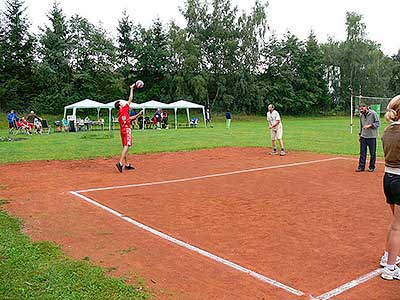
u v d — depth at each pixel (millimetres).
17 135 26047
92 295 3516
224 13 55594
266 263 4324
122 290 3621
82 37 53156
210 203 7062
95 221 5930
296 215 6273
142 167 11547
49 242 4934
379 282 3863
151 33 58094
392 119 4051
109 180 9406
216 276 3986
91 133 27750
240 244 4934
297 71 65562
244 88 56719
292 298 3518
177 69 55188
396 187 3928
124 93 54562
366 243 4973
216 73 57000
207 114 43250
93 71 53094
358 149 16266
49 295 3488
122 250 4719
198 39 55000
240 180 9375
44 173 10445
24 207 6750
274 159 13328
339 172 10555
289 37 65875
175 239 5121
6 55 49594
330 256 4531
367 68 68375
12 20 50844
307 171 10711
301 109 66250
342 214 6328
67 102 49594
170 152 15461
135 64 57281
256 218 6098
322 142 19531
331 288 3721
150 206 6840
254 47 56969
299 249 4758
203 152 15484
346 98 70188
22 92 50188
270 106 14375
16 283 3711
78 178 9688
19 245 4773
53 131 31359
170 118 49500
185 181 9250
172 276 3980
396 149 3930
